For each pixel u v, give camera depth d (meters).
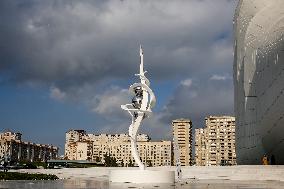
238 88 60.09
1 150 143.62
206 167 41.75
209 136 144.50
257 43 49.22
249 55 53.12
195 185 26.83
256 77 49.47
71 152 157.50
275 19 45.19
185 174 41.06
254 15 50.44
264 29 47.44
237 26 58.25
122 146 150.88
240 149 60.00
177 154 41.25
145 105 29.69
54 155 187.75
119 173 29.05
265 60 44.81
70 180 35.19
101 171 48.00
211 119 145.12
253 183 30.77
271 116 43.00
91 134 191.00
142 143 150.88
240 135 59.75
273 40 43.12
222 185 27.33
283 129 41.62
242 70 56.53
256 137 51.25
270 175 37.44
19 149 152.38
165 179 28.59
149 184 27.28
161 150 148.25
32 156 162.88
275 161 49.59
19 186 23.14
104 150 152.88
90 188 22.11
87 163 97.06
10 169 60.75
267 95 43.88
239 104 59.78
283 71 38.69
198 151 151.75
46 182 29.48
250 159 57.38
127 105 30.08
